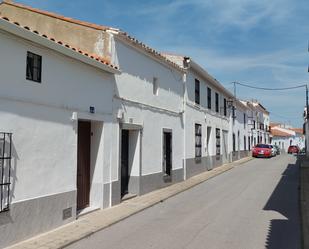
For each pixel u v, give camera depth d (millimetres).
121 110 13117
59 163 9625
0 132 7746
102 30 12656
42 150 8992
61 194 9680
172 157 18594
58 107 9602
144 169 15227
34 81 8742
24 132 8398
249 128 47250
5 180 7848
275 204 13383
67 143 9953
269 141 70812
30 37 8312
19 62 8266
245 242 8562
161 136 17094
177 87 19516
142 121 14961
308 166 28828
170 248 8086
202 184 19141
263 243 8492
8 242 7902
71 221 10141
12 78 8070
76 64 10375
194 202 13867
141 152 14914
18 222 8180
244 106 41750
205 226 10086
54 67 9453
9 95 7984
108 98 12195
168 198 14727
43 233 8977
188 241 8625
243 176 22859
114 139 12617
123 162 14453
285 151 71938
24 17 13875
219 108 29984
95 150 11938
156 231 9547
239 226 10086
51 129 9320
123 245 8305
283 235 9188
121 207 12391
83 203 11555
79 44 12906
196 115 23156
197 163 23203
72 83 10211
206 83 25812
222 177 22422
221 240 8719
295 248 8133
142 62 14945
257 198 14688
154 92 16562
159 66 16844
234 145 36812
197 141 23484
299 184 18828
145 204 13031
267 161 36875
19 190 8227
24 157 8391
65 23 13180
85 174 11688
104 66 11492
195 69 22344
